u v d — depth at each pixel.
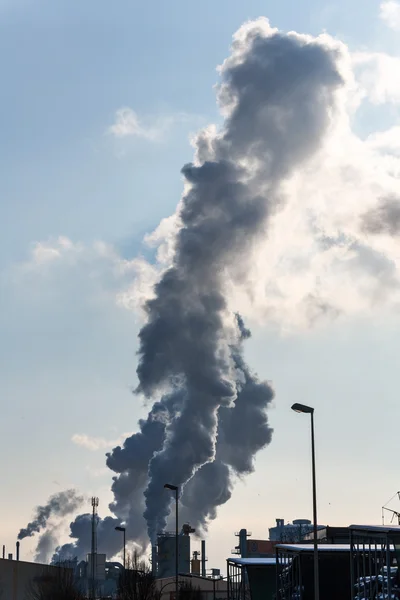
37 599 93.75
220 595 126.31
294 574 75.44
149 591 108.38
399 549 54.88
